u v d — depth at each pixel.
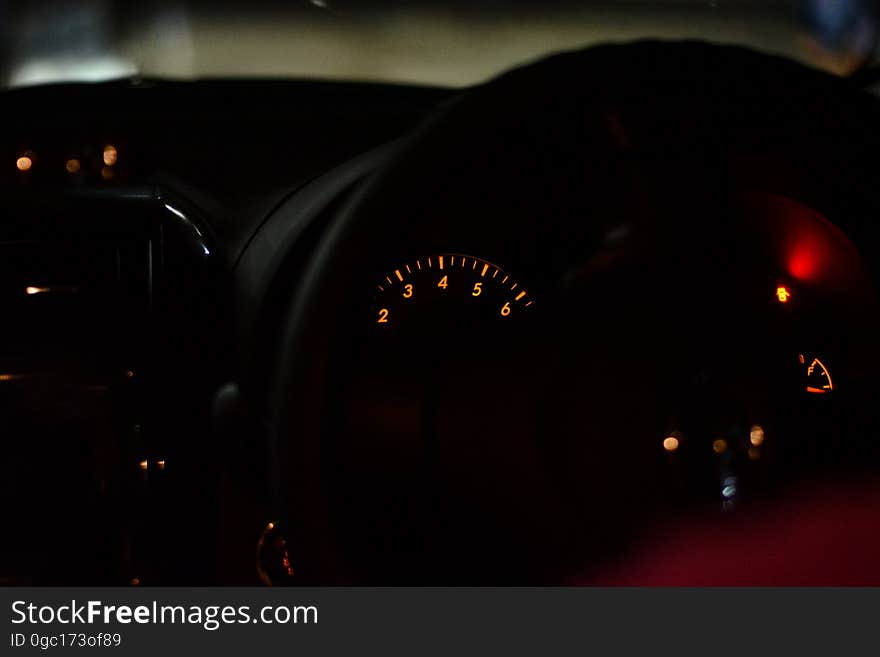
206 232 1.63
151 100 1.69
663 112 1.28
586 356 1.30
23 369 1.66
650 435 1.30
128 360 1.66
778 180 1.40
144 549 1.67
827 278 1.47
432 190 1.19
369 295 1.41
